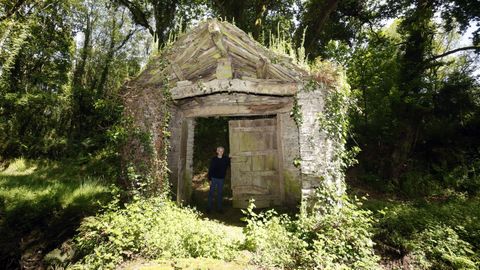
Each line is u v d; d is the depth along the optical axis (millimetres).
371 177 9945
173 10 14516
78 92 14758
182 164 7273
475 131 11203
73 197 6512
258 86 5551
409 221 5035
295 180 6980
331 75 5199
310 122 5223
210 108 7113
